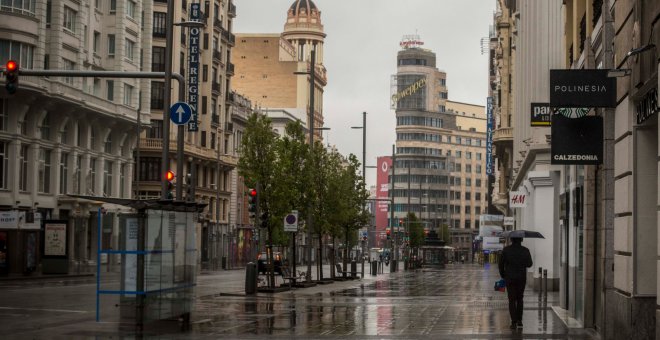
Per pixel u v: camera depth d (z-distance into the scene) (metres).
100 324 20.80
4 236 51.78
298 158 45.09
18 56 59.12
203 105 97.81
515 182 58.84
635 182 15.58
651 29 13.75
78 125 69.19
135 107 77.62
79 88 66.44
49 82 61.78
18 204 59.19
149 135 88.25
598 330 20.19
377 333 19.69
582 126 18.89
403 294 37.84
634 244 15.53
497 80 88.75
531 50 44.84
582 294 21.97
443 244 117.06
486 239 80.12
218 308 27.34
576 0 26.50
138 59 78.19
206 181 99.38
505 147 70.75
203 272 68.62
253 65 153.62
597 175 21.08
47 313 24.59
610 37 17.33
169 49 26.36
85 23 69.69
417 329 20.73
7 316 23.45
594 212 21.14
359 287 45.25
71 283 44.25
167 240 20.97
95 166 72.31
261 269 63.00
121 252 20.02
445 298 34.66
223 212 105.44
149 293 20.08
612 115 17.31
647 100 14.33
